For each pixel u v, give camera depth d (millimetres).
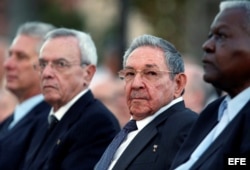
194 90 16828
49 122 14172
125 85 12141
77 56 13977
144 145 11930
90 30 34906
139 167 11812
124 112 17797
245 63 11070
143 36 12227
